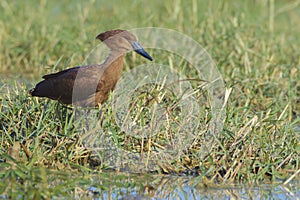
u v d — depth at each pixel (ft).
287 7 103.19
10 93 61.67
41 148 55.31
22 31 91.81
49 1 104.01
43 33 89.61
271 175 54.65
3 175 50.26
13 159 50.49
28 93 60.29
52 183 50.75
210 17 93.09
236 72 77.10
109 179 52.44
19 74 82.38
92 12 98.22
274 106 70.74
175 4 99.35
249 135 57.11
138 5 100.27
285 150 57.16
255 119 58.13
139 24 92.53
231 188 51.85
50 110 57.36
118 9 99.04
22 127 56.13
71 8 103.19
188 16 96.68
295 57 84.74
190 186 51.98
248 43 85.05
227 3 99.45
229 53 81.30
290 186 52.60
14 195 46.73
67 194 48.62
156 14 96.78
